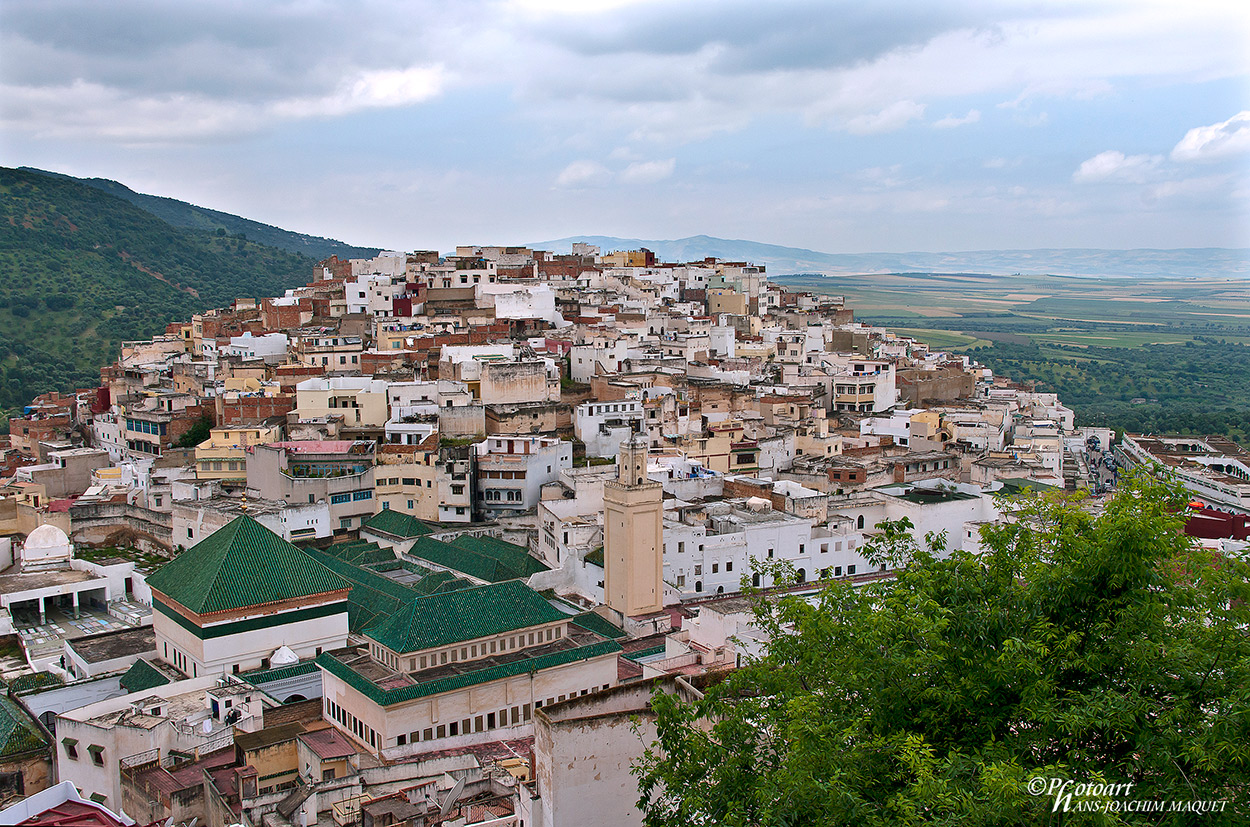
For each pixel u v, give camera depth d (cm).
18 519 15675
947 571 6234
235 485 16238
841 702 5734
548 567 14438
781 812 4900
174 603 10881
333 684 9794
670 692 6819
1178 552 5684
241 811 7688
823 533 15238
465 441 17212
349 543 15138
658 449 17375
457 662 9738
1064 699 5097
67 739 9031
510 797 7706
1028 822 4466
